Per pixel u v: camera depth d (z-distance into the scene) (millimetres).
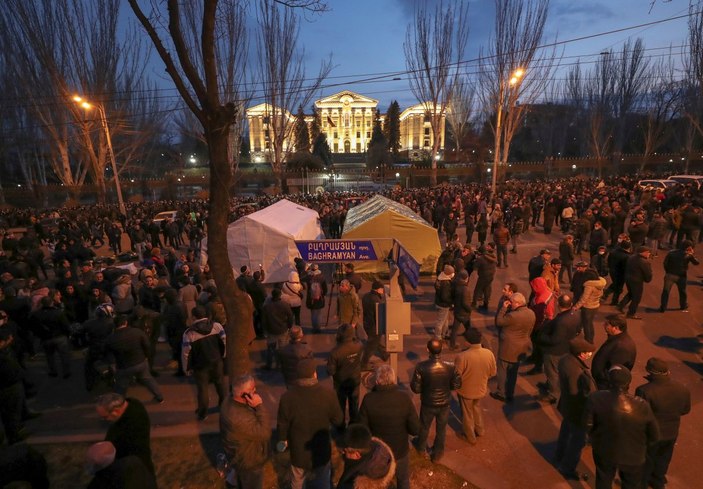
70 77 30672
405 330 5281
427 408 4621
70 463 4992
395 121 93312
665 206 18594
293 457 3850
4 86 33062
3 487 3084
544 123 66312
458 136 61406
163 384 6977
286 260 12484
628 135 53625
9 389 5203
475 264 9859
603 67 47219
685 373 6676
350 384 5203
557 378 5895
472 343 4988
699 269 12477
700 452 4906
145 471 3023
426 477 4594
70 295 8656
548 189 29109
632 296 8812
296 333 5281
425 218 20141
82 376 7383
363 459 2852
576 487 4449
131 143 40844
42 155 43469
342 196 33188
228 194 4750
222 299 4875
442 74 36438
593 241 11656
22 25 28266
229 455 3789
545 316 6699
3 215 29859
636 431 3645
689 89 34875
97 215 27078
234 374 4902
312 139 73688
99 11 30203
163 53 4363
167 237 20281
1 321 6367
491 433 5367
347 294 7473
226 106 4480
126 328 5852
